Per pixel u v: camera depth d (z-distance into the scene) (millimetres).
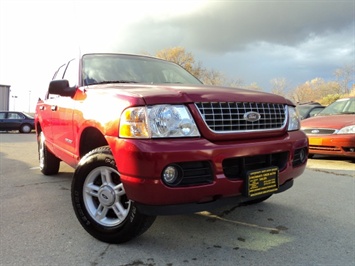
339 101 8602
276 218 3543
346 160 7523
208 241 2936
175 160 2346
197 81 4422
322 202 4137
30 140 13766
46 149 5332
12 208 3781
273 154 2928
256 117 2791
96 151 2865
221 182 2500
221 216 3578
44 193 4422
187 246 2828
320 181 5336
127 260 2566
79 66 3797
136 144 2365
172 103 2475
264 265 2525
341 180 5422
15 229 3154
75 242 2873
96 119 2822
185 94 2549
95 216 2904
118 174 2684
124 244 2838
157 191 2336
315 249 2807
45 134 4977
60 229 3156
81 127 3131
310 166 6762
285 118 3125
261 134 2830
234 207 3877
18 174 5711
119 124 2514
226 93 2756
